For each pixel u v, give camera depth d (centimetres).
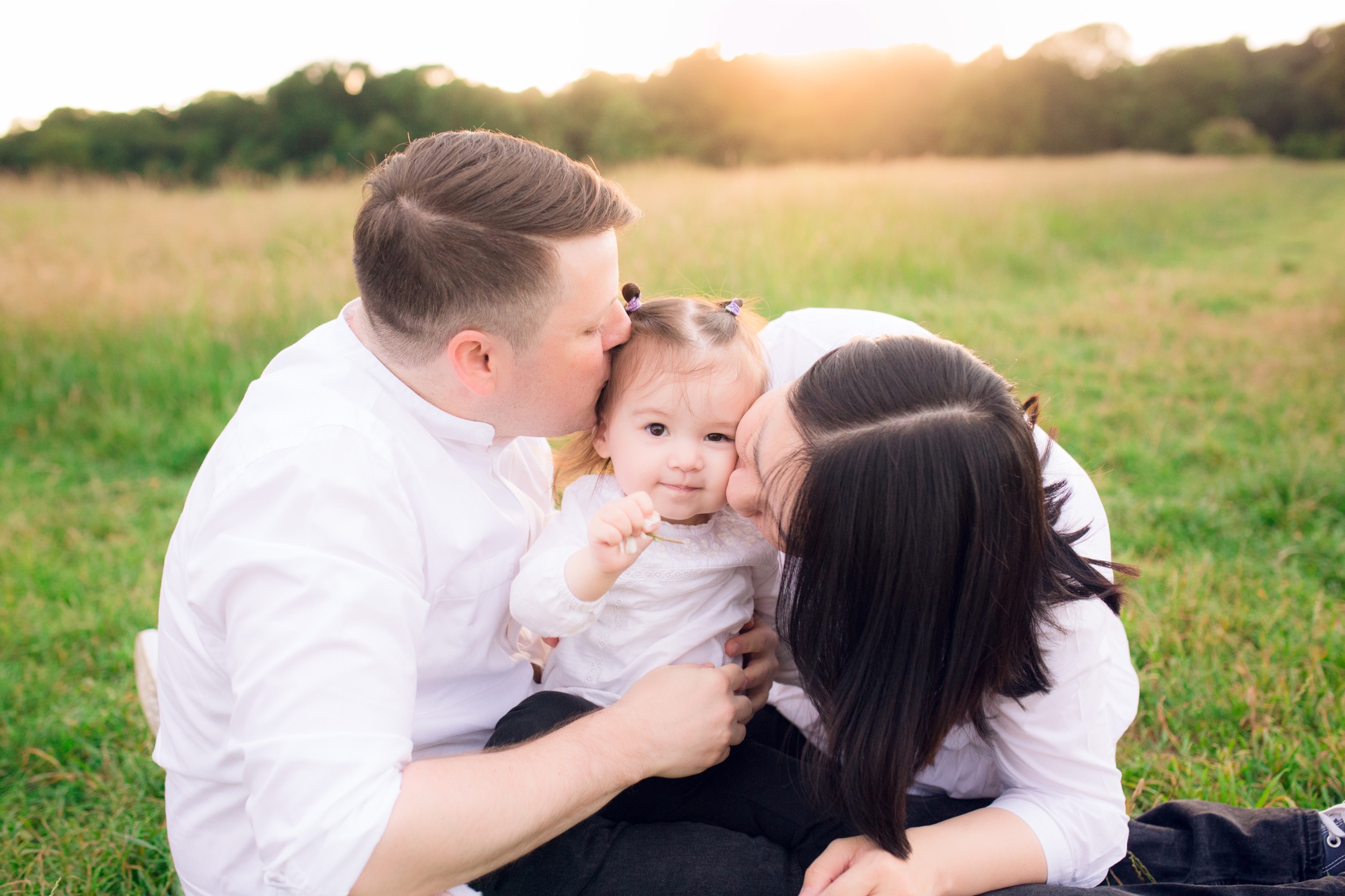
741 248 774
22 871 192
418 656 144
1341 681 238
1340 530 338
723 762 155
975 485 114
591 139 3033
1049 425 453
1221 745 221
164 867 196
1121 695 145
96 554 348
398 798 111
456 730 152
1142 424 464
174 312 583
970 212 992
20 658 278
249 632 115
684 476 155
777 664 170
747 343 158
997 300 770
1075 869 138
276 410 129
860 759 125
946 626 120
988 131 3647
